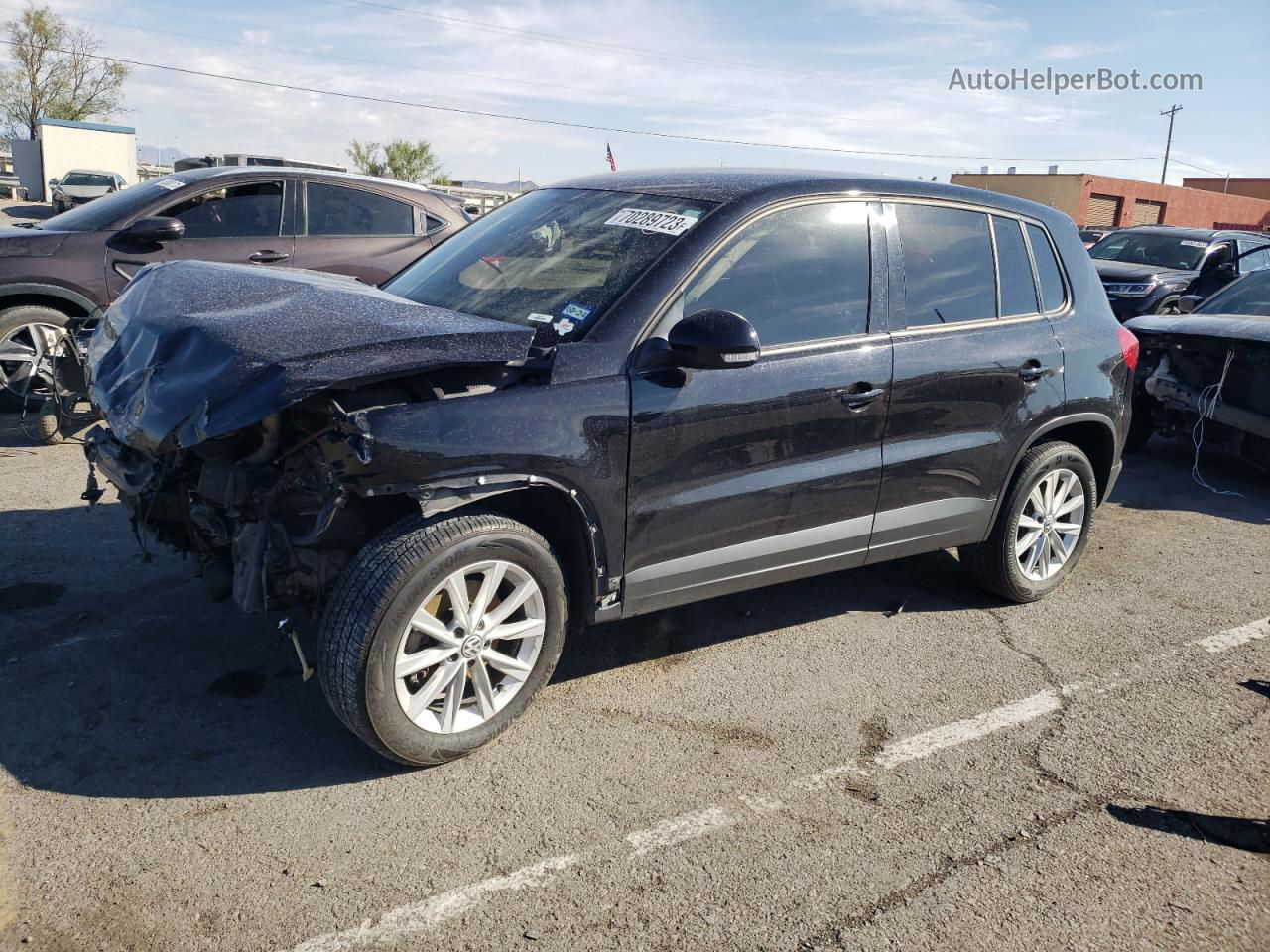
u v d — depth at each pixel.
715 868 2.82
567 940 2.52
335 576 3.18
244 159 13.27
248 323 3.16
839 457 3.87
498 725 3.30
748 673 4.00
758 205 3.70
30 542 4.74
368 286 4.21
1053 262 4.66
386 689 2.98
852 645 4.31
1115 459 4.99
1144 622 4.71
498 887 2.69
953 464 4.23
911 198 4.15
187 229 6.98
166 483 3.38
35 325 6.43
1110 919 2.71
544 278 3.69
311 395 2.80
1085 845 3.02
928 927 2.64
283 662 3.79
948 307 4.19
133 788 3.01
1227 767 3.49
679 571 3.60
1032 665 4.20
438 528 3.02
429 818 2.96
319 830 2.88
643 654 4.12
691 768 3.32
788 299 3.72
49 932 2.42
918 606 4.77
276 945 2.44
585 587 3.45
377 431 2.86
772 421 3.62
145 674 3.65
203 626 4.03
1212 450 7.08
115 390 3.33
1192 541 5.91
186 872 2.67
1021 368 4.36
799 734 3.56
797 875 2.81
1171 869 2.93
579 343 3.29
